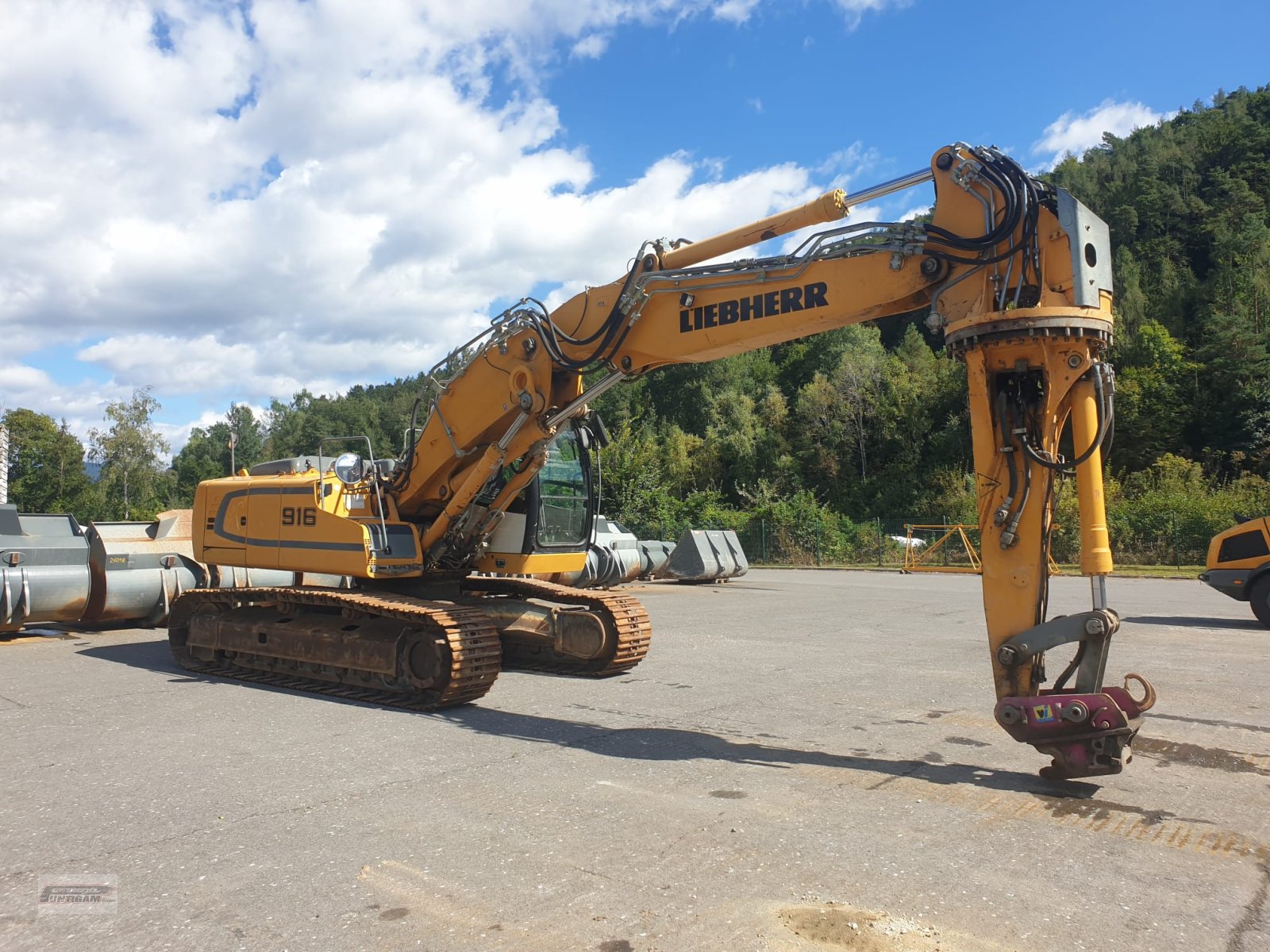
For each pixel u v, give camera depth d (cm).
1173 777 558
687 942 334
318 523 916
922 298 610
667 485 4259
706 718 727
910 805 500
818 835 450
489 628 784
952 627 1365
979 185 566
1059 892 381
